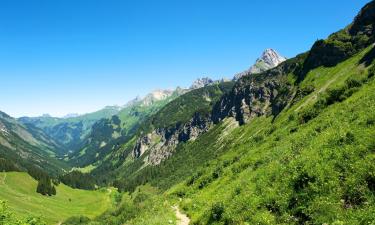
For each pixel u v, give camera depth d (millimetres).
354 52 168875
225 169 56312
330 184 21203
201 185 57969
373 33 168625
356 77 64625
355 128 26734
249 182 31906
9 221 28688
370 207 17672
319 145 28297
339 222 17797
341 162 22594
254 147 66188
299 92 164250
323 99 63719
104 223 149875
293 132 56094
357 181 19984
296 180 23859
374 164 20188
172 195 63875
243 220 25250
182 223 34719
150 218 39031
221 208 29547
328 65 177375
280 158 33438
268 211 23969
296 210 21656
